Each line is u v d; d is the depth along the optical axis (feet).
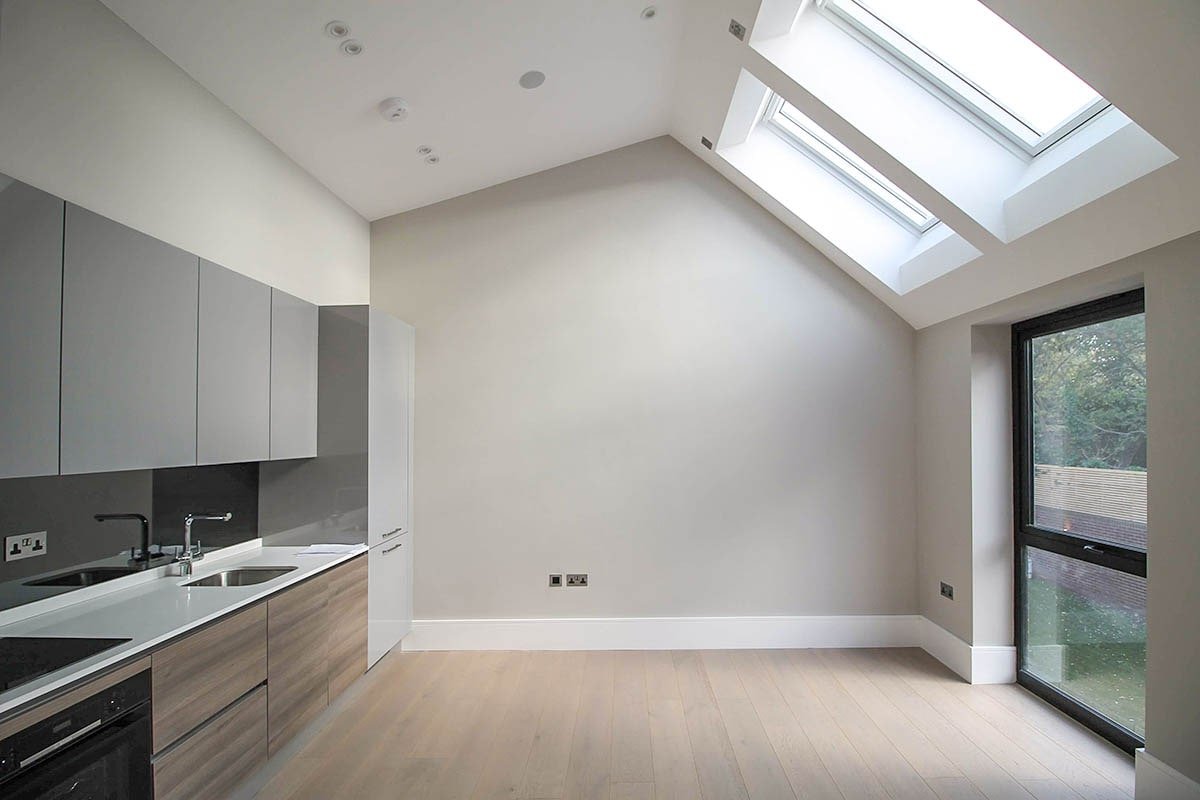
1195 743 7.57
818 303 14.70
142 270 7.29
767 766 9.38
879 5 9.34
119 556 8.39
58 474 6.20
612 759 9.64
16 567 6.98
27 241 5.90
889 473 14.57
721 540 14.55
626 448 14.61
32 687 5.16
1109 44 6.22
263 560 10.41
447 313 14.75
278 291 10.32
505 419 14.65
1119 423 9.91
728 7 9.85
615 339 14.71
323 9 8.66
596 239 14.82
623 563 14.53
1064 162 8.66
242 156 10.42
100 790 5.77
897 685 12.28
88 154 7.45
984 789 8.68
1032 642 12.00
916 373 14.60
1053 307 10.80
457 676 12.91
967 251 11.10
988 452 12.44
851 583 14.53
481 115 12.06
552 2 9.66
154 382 7.45
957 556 12.92
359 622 11.42
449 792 8.80
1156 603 8.11
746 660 13.69
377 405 12.16
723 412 14.64
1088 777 8.93
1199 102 6.07
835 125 10.26
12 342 5.74
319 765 9.50
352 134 11.59
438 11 9.23
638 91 12.71
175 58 8.81
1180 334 7.78
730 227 14.79
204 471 10.12
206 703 7.23
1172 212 7.41
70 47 7.21
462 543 14.55
